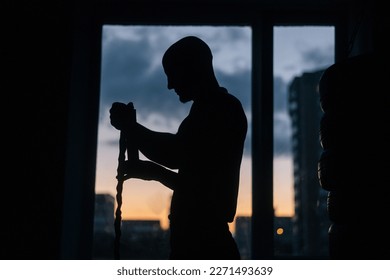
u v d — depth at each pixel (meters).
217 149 1.48
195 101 1.56
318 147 2.25
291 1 2.25
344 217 1.64
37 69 1.98
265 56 2.26
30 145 1.93
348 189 1.63
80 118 2.13
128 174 1.56
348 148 1.65
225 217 1.49
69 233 2.01
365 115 1.64
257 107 2.24
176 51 1.57
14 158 1.92
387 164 1.60
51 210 1.90
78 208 2.12
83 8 2.17
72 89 2.01
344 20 2.29
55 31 2.01
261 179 2.18
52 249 1.88
